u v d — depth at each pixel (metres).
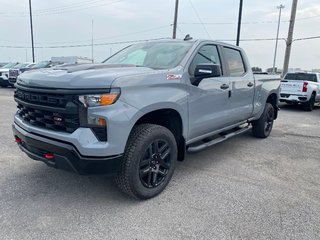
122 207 3.26
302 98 12.47
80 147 2.84
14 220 2.93
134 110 3.04
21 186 3.70
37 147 3.20
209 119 4.30
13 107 10.03
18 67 18.94
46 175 4.05
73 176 4.04
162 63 3.94
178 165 4.70
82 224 2.91
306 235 2.83
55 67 3.70
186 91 3.76
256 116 6.12
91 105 2.84
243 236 2.78
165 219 3.04
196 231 2.84
